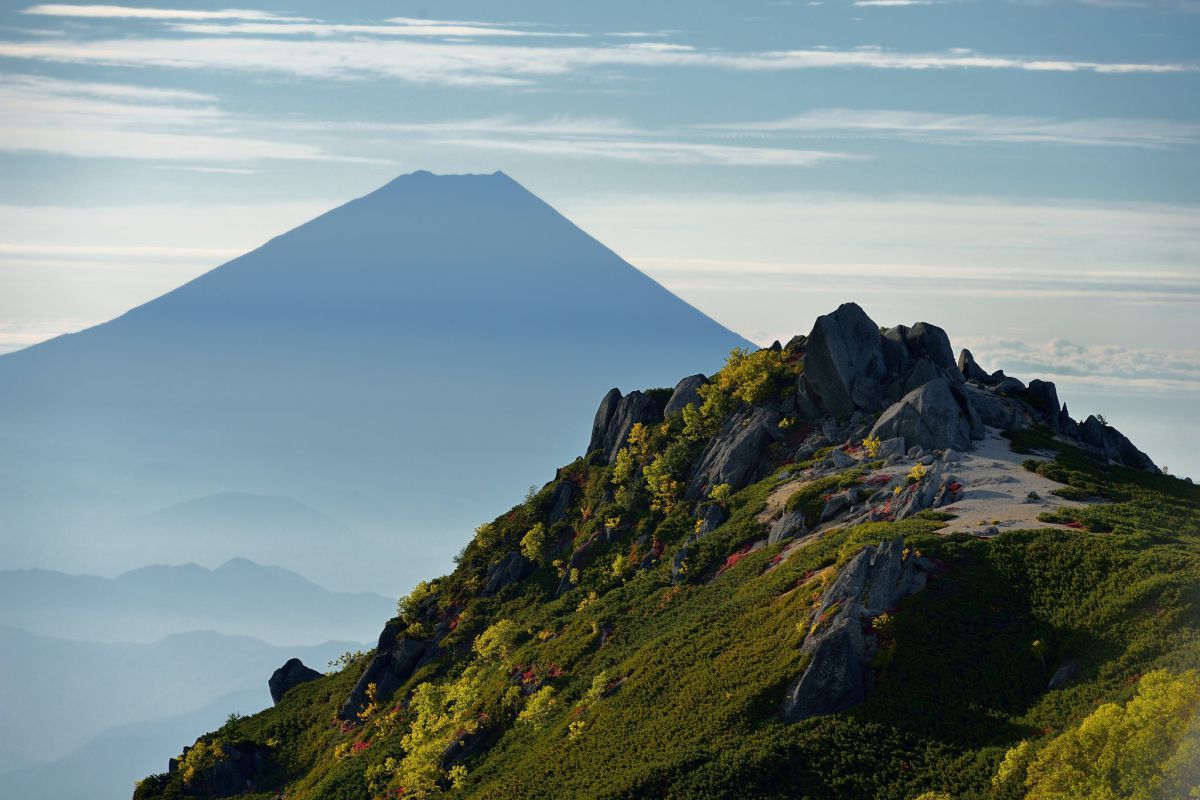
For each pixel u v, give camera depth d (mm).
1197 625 93062
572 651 142500
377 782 144500
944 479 136125
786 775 93625
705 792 94625
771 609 118500
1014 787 83750
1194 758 73000
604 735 113938
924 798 83812
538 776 113312
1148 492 133000
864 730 95000
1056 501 128000
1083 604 101125
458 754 134500
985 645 100250
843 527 132375
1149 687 80375
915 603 105438
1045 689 94125
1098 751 79125
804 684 100500
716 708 105938
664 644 126125
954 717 94125
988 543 113062
